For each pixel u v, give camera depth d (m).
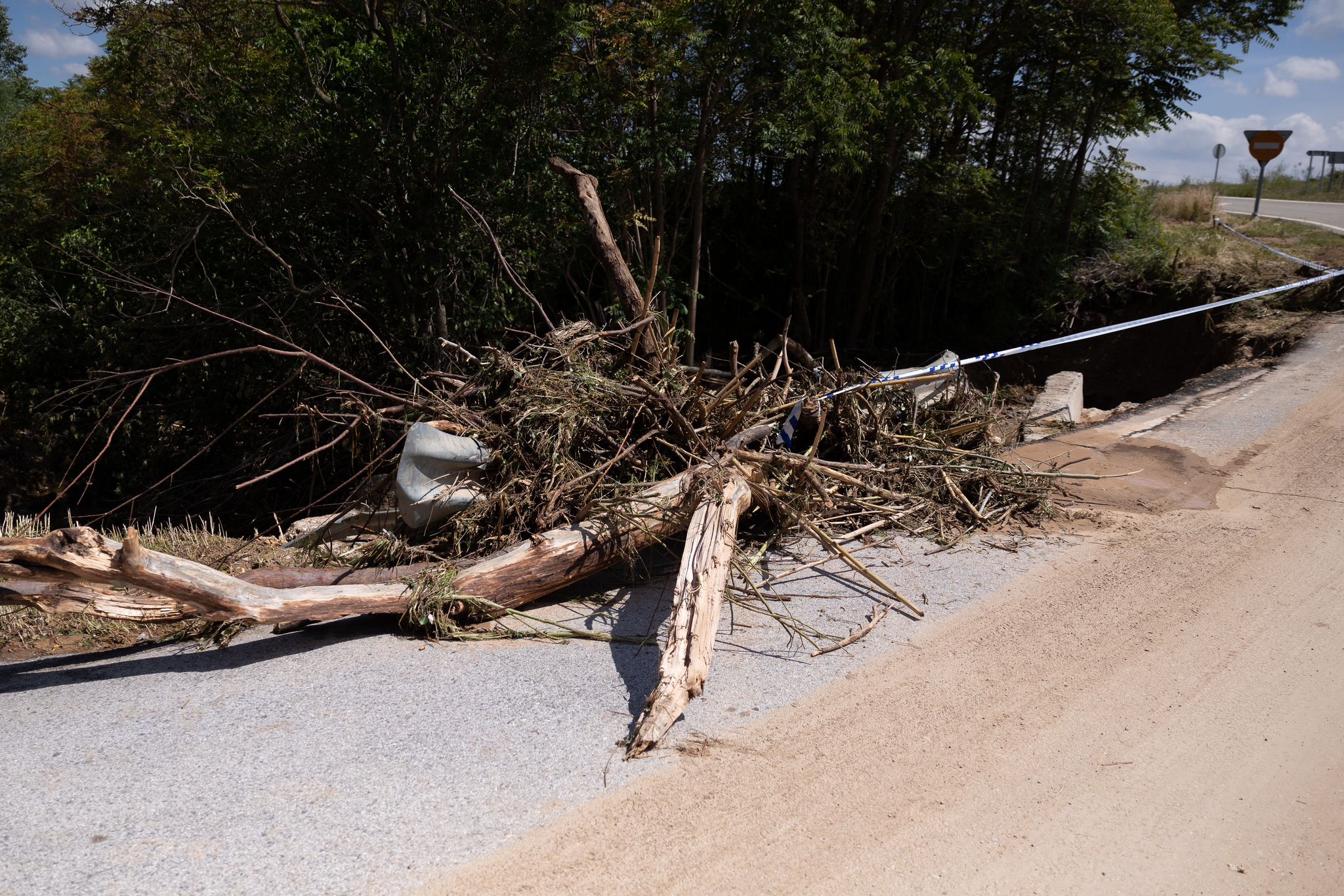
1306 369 10.79
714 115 13.58
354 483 7.04
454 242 11.80
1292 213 23.12
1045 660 4.32
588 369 5.88
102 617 4.79
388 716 3.77
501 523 5.09
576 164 12.79
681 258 15.89
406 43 11.52
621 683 4.07
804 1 12.02
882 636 4.58
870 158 15.18
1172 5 16.52
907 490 6.57
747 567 5.36
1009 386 16.58
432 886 2.74
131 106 13.30
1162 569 5.48
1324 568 5.44
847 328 18.44
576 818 3.08
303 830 2.99
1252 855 2.97
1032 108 18.33
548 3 10.91
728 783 3.31
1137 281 16.53
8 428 13.62
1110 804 3.22
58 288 13.42
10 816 3.08
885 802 3.21
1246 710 3.87
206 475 12.45
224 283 12.14
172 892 2.69
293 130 11.66
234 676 4.21
